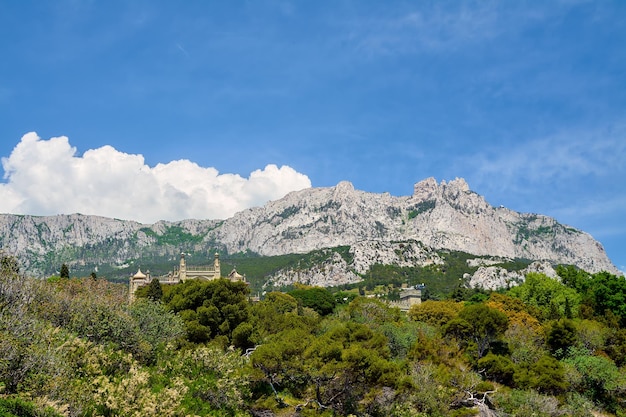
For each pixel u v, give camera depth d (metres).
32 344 30.25
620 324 94.75
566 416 59.34
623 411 64.94
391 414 50.19
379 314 92.12
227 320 63.22
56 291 47.59
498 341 77.44
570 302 111.69
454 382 60.12
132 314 50.22
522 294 122.38
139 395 32.44
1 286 37.16
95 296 53.22
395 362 59.75
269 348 49.62
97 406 31.12
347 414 48.69
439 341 71.31
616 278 102.50
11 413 24.61
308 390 50.19
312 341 55.03
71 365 33.09
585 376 67.88
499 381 68.12
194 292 65.56
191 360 46.25
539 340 80.50
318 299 123.94
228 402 43.25
